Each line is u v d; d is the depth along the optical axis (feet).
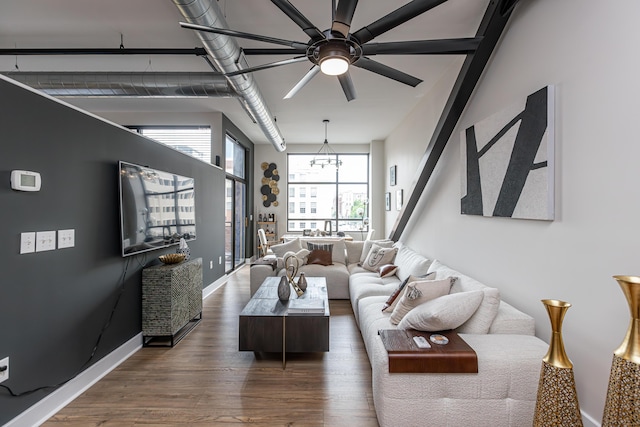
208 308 13.83
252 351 8.82
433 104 13.67
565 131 6.09
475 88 9.62
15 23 9.01
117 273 8.83
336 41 6.61
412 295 7.66
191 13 6.72
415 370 5.68
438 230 13.03
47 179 6.53
